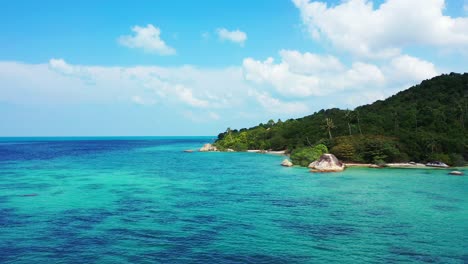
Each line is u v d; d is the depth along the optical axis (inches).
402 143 4040.4
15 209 1608.0
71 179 2714.1
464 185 2378.2
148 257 985.5
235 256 995.3
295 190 2181.3
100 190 2185.0
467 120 4840.1
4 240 1136.8
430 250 1050.1
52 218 1437.0
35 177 2822.3
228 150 7342.5
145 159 4995.1
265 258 979.9
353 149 3991.1
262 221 1393.9
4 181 2576.3
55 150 7662.4
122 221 1391.5
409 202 1776.6
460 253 1024.2
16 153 6353.3
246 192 2111.2
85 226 1314.0
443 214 1509.6
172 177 2881.4
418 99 6604.3
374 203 1750.7
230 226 1317.7
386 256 997.8
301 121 7460.6
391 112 5757.9
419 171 3302.2
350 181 2603.3
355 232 1235.9
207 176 2955.2
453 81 6958.7
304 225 1328.7
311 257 987.3
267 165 4020.7
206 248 1063.6
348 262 951.0
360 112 6358.3
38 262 948.0
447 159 3727.9
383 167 3654.0
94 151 7322.8
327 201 1809.8
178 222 1378.0
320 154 3934.5
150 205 1713.8
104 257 985.5
